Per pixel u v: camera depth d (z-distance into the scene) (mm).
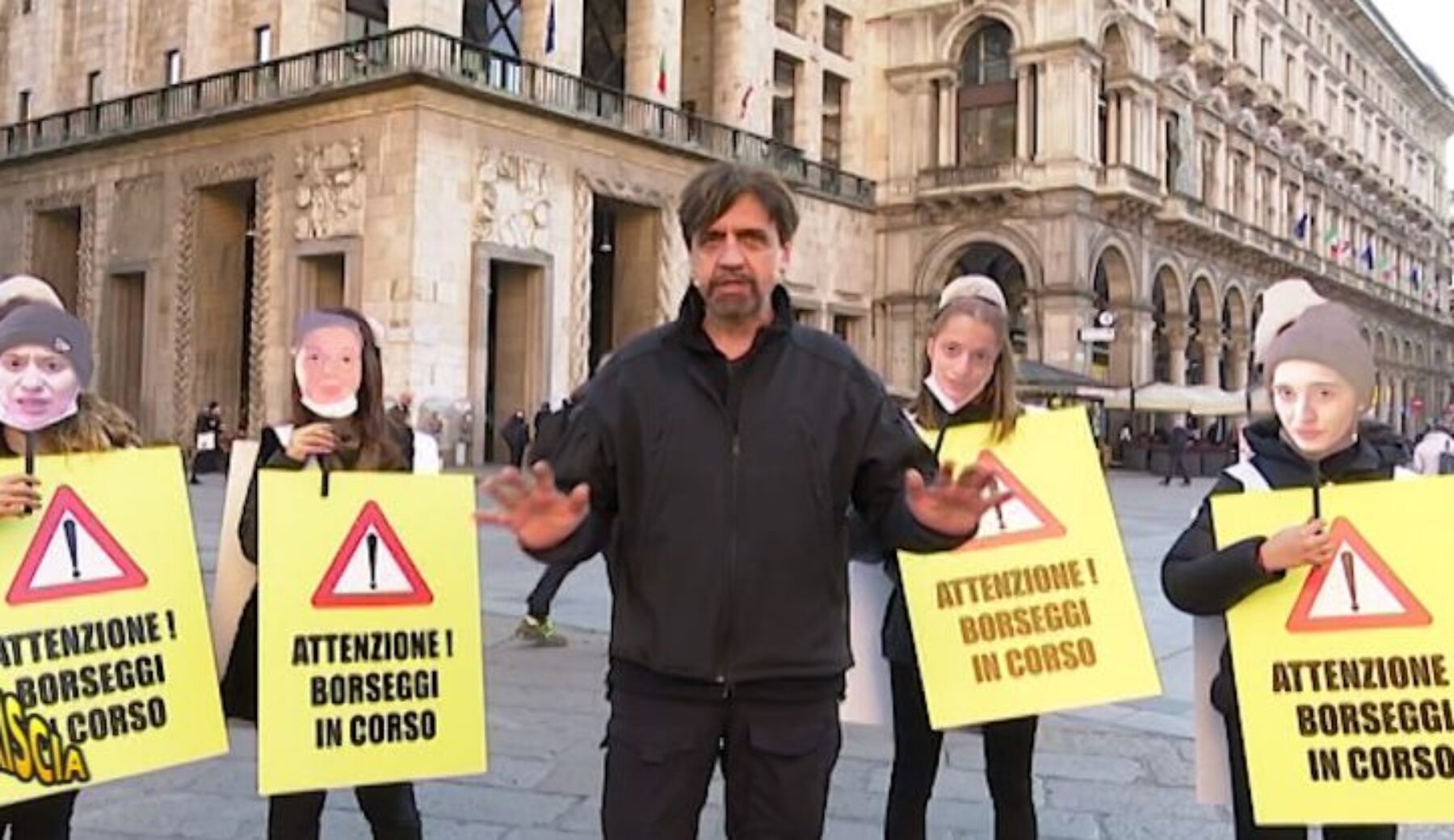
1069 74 40469
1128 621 4262
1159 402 40875
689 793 3094
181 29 35844
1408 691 3502
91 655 3732
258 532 3902
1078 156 40406
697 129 36062
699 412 3094
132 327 35938
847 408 3189
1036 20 41188
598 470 3146
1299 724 3592
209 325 33406
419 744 4012
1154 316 46531
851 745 6914
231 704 4117
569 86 31922
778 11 40969
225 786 5930
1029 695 4258
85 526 3764
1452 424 49781
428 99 27734
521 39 33656
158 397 33594
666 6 35406
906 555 4359
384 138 28172
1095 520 4336
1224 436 47281
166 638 3865
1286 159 58656
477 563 4168
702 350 3119
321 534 3957
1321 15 64188
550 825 5445
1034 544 4332
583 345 31609
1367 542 3561
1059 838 5422
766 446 3076
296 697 3881
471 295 28641
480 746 4090
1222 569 3584
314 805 3977
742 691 3082
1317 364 3617
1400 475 3801
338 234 28938
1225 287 51500
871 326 44125
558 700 7883
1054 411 4449
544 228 30516
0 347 3654
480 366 28750
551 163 30703
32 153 37250
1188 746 7031
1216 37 50438
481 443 28625
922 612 4332
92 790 5832
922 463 3299
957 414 4480
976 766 6570
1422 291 84438
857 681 4617
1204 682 3982
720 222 3064
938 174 42594
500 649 9609
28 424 3670
